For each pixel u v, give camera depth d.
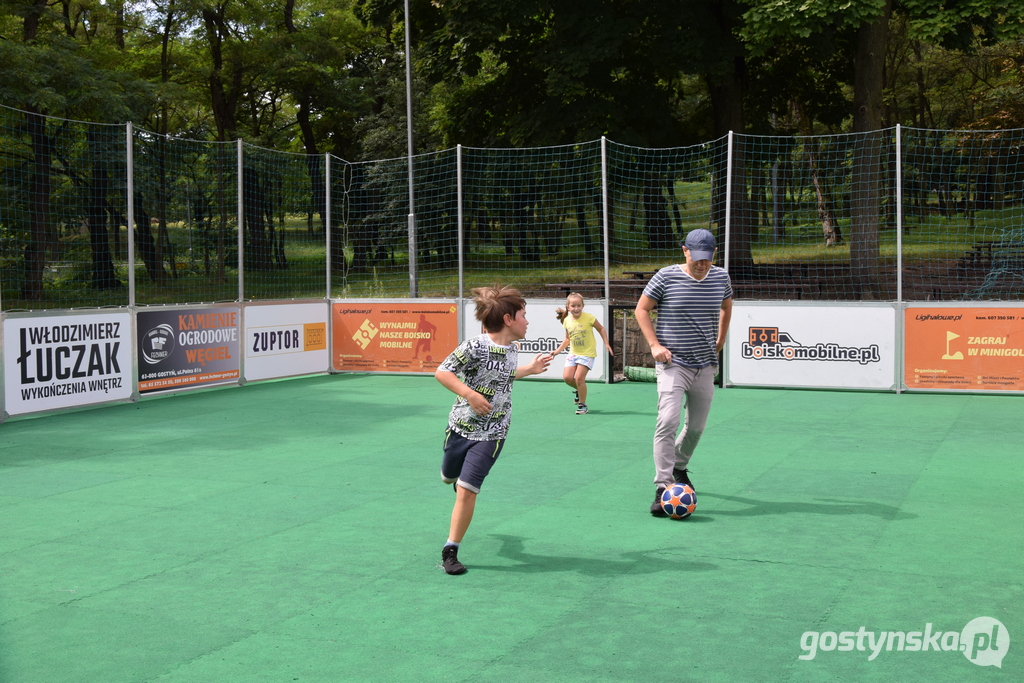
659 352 6.25
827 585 4.82
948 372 12.57
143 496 7.04
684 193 29.92
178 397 12.91
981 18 20.83
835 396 12.52
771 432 9.75
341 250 22.00
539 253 21.39
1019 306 12.17
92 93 26.11
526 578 4.99
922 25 19.75
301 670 3.80
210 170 22.31
